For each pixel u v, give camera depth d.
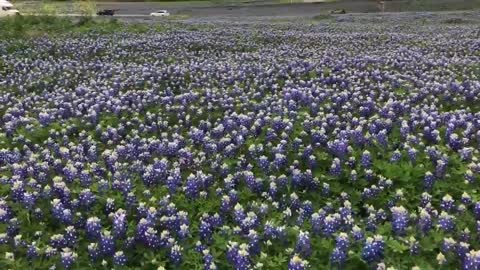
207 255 5.66
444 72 15.08
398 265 5.50
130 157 8.90
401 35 26.83
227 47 23.17
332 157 8.49
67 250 5.90
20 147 10.03
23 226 6.78
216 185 7.79
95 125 11.03
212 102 12.29
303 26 35.84
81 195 7.10
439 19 41.16
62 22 32.91
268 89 14.09
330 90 12.77
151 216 6.47
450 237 5.85
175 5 73.94
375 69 15.80
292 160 8.50
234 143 9.40
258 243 5.98
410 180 7.54
